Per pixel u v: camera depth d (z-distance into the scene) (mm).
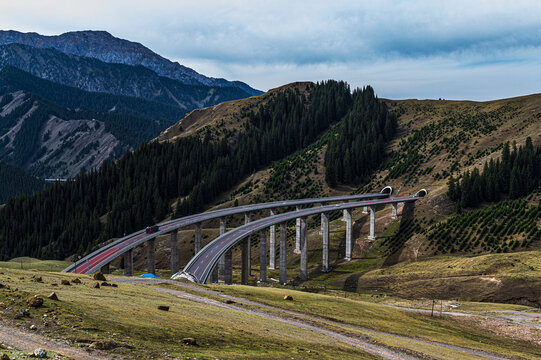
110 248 131875
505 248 150375
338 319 68625
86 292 47250
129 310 40281
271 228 190000
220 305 60719
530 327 89562
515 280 122000
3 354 22000
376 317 78062
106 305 40406
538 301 114125
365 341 54594
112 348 27578
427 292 130875
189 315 44812
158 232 145125
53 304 35781
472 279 129250
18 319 30141
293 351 38250
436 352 56312
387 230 198750
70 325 30953
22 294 37281
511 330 87688
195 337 35531
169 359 27453
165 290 67000
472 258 145375
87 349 26453
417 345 59000
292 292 88500
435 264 150625
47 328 29328
